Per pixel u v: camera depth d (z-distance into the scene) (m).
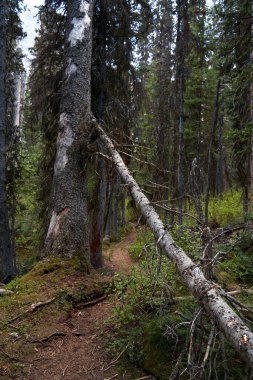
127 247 16.95
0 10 10.07
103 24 9.58
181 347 3.91
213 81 16.94
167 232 4.02
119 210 22.73
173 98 13.34
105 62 9.57
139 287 5.09
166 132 13.62
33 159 13.35
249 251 6.88
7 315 4.98
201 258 3.35
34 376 3.91
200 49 12.27
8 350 4.27
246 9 7.61
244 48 8.05
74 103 6.96
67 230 6.56
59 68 9.01
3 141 9.97
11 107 13.06
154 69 19.25
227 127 20.61
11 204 12.66
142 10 9.68
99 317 5.30
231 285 5.80
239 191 17.83
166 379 3.58
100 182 8.67
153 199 6.38
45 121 9.05
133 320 4.78
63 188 6.74
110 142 6.27
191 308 4.17
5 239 9.59
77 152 6.83
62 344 4.60
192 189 5.88
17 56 12.39
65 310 5.36
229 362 3.35
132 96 10.12
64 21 8.70
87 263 6.57
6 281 9.31
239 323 2.39
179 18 12.01
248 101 8.38
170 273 5.24
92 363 4.19
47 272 6.12
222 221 13.55
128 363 4.11
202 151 17.91
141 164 7.12
